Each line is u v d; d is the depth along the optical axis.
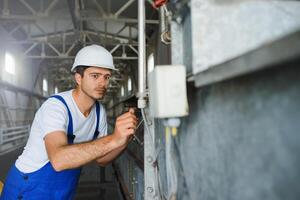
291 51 0.35
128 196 3.32
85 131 1.68
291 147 0.40
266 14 0.67
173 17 0.92
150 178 1.40
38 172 1.56
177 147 1.05
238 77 0.56
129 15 7.68
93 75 1.49
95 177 5.54
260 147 0.48
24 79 11.43
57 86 20.11
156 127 1.37
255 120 0.50
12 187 1.62
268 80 0.45
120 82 19.64
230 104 0.60
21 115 10.76
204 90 0.75
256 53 0.43
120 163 4.80
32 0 6.64
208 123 0.73
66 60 14.23
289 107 0.40
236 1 0.68
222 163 0.65
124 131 1.17
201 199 0.80
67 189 1.68
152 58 8.28
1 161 6.13
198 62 0.67
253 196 0.51
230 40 0.67
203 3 0.68
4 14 5.74
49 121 1.37
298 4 0.67
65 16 5.93
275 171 0.44
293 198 0.40
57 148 1.24
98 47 1.53
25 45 10.97
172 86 0.72
